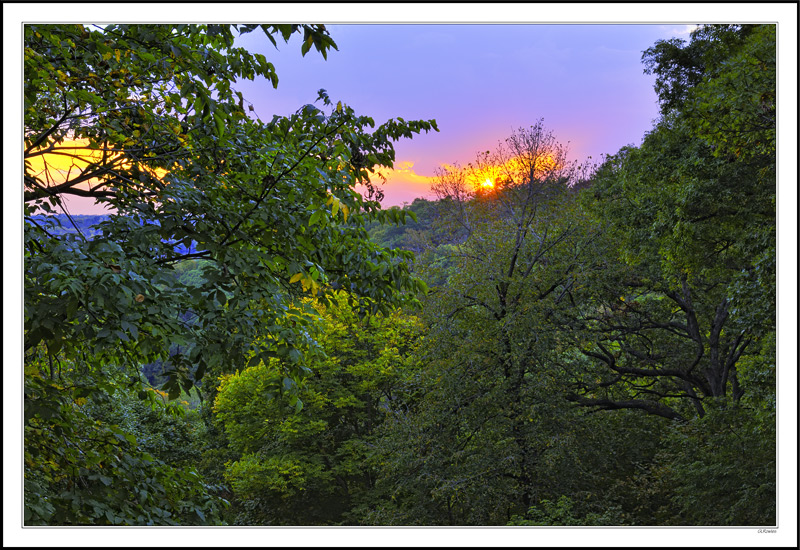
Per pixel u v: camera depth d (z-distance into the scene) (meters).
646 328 16.06
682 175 10.63
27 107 3.59
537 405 12.65
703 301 15.87
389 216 5.12
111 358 4.49
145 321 3.43
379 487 18.78
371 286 5.00
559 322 13.82
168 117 4.51
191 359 3.65
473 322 13.71
